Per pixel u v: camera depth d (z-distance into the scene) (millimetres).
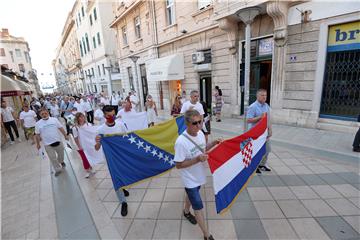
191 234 2674
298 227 2660
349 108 6137
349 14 5598
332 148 5043
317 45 6328
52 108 11828
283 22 6766
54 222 3166
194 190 2316
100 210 3348
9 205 3799
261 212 2984
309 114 6844
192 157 2229
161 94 14938
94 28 24938
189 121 2152
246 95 4863
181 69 11758
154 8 13219
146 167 3438
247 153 3004
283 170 4184
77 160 5863
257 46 8172
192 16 10242
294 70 6977
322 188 3490
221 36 9266
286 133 6465
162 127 3711
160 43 13336
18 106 15664
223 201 2441
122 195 3248
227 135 6969
